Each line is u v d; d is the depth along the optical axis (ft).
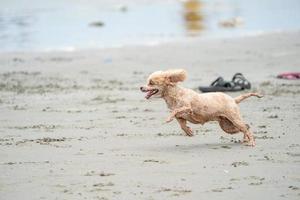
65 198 32.35
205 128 49.26
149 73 78.95
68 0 172.04
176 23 131.44
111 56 92.43
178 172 36.81
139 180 35.29
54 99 62.80
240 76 67.77
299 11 151.53
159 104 59.67
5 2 166.20
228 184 34.37
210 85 65.92
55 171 37.40
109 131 48.91
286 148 42.42
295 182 34.60
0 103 60.95
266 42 103.50
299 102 59.16
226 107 43.11
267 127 49.19
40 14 146.41
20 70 81.97
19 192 33.47
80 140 45.85
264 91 64.64
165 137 46.60
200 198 32.04
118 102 60.90
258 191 33.06
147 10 154.71
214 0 175.32
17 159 40.40
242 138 45.80
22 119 53.88
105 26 128.26
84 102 61.11
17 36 114.62
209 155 40.75
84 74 78.48
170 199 31.91
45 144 44.57
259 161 39.09
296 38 107.24
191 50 96.73
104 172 37.06
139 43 105.91
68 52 97.04
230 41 105.91
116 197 32.32
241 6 163.12
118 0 172.35
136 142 45.06
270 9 157.07
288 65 82.79
